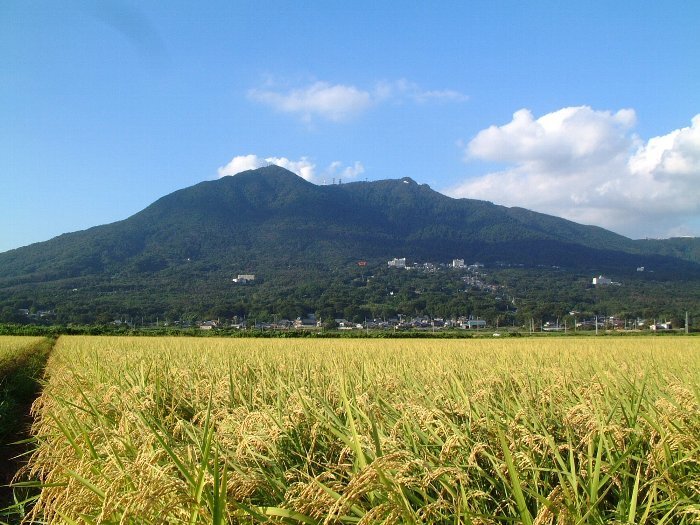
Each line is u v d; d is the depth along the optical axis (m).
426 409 4.62
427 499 3.24
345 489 3.03
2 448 10.55
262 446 4.40
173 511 3.33
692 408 4.61
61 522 4.15
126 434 5.01
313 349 25.59
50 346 38.66
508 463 3.03
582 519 2.97
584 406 4.35
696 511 2.98
